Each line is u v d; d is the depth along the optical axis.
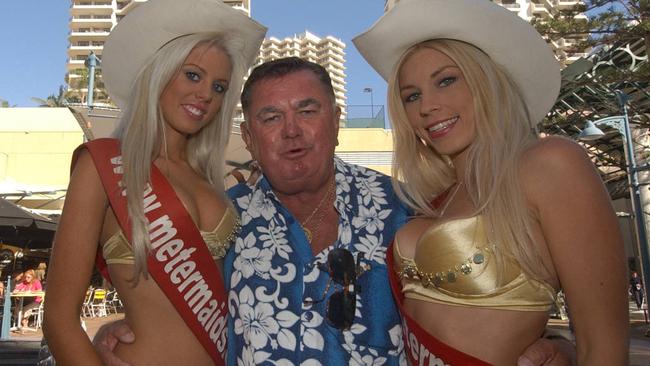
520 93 1.59
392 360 1.72
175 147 1.77
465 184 1.56
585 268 1.22
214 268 1.66
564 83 12.27
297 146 1.77
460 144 1.53
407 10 1.58
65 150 20.27
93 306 11.17
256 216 1.87
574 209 1.25
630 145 10.34
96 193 1.51
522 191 1.33
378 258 1.79
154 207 1.57
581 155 1.30
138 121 1.60
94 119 6.50
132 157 1.54
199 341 1.62
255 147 1.86
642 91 11.55
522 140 1.43
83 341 1.41
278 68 1.83
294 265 1.78
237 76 1.86
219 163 1.87
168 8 1.62
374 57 1.81
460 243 1.38
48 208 13.30
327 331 1.69
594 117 13.27
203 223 1.69
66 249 1.45
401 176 1.80
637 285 16.42
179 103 1.67
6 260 10.84
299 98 1.77
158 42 1.66
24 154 20.12
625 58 12.04
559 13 11.63
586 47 11.72
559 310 1.39
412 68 1.61
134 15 1.64
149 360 1.53
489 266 1.34
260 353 1.68
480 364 1.31
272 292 1.74
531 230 1.31
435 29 1.56
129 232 1.51
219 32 1.73
